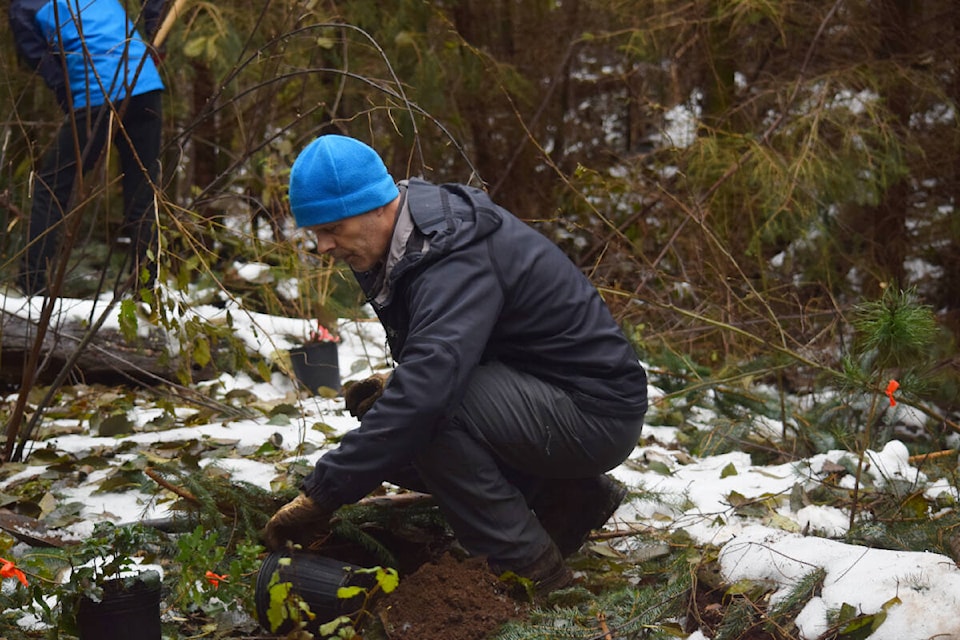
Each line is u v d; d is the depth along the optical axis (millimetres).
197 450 3797
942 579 2361
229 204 6293
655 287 6203
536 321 2598
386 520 2918
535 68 7551
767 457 4016
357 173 2471
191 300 4902
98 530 2354
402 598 2514
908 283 6289
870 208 6543
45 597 2629
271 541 2529
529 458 2652
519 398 2592
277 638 2473
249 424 4172
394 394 2396
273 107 6469
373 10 6387
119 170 6270
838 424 4191
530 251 2582
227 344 4754
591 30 7520
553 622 2492
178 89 6824
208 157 6738
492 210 2570
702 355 5461
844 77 6211
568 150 7645
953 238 6312
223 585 2379
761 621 2422
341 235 2502
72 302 4789
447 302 2436
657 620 2527
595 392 2619
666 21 6516
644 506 3369
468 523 2609
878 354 3330
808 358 4867
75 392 4535
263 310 5383
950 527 2770
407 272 2486
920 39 6445
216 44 5977
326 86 6699
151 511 3250
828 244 6219
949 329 5879
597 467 2703
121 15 4793
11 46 5723
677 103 6914
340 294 5656
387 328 2635
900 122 6340
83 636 2320
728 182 6031
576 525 2904
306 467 3561
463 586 2514
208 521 2891
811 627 2367
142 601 2330
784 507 3307
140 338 4645
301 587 2477
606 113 7746
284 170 5316
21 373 4574
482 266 2490
